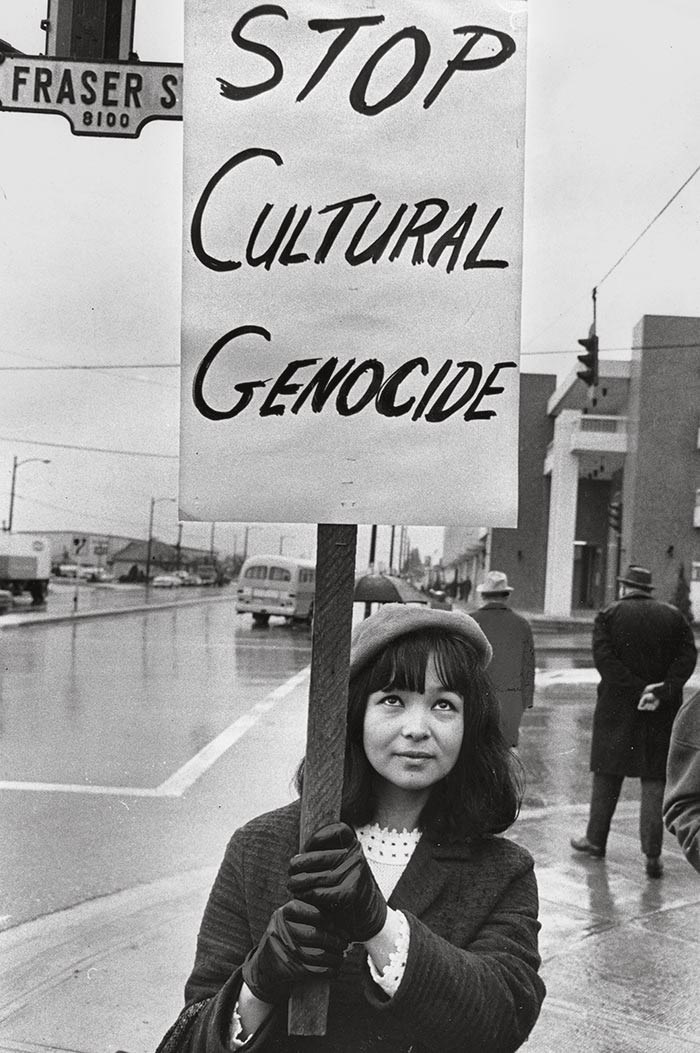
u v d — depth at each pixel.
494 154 1.81
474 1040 1.59
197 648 22.64
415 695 1.81
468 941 1.75
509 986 1.67
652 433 35.03
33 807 7.35
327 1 1.81
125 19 5.67
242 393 1.79
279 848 1.80
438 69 1.81
